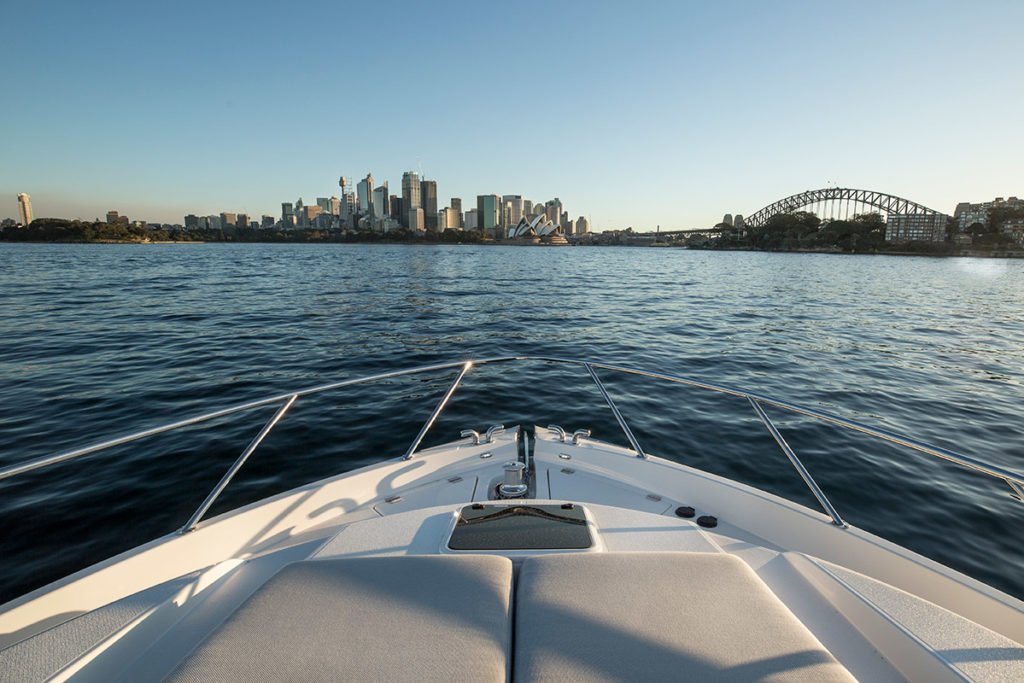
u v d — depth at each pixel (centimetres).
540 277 4512
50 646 165
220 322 1758
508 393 938
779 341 1579
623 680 122
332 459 641
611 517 249
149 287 2944
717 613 147
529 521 229
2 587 400
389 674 125
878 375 1158
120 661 162
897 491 579
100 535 470
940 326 2014
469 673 125
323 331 1623
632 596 154
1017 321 2236
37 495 535
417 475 344
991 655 147
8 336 1441
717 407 870
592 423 786
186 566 246
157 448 654
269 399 312
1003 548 473
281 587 161
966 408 913
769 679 122
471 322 1883
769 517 283
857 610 176
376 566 172
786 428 767
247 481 579
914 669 149
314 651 133
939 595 220
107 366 1112
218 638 137
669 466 336
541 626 141
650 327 1820
